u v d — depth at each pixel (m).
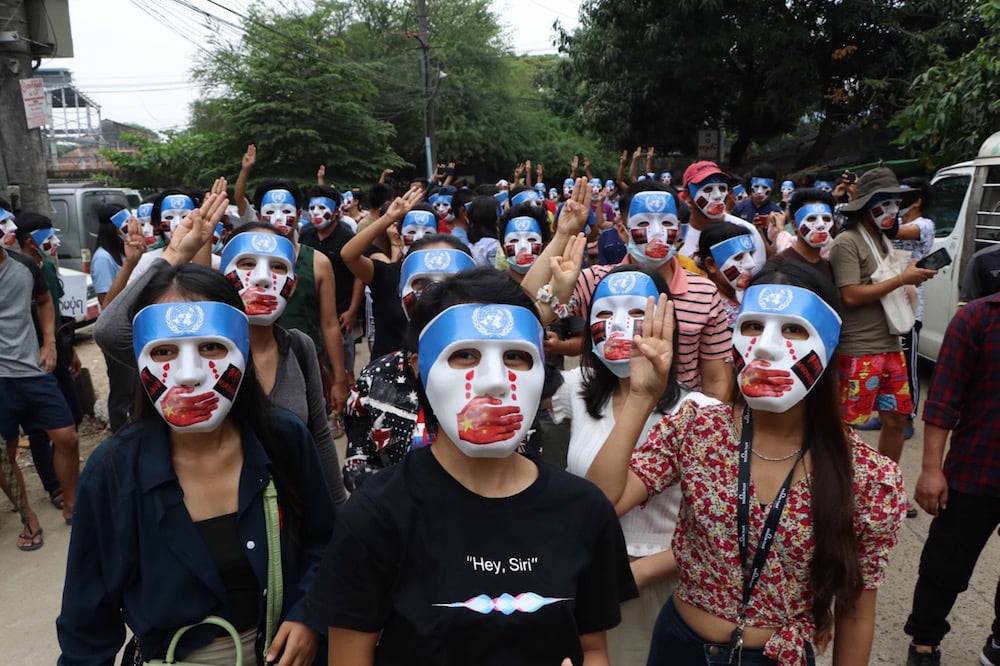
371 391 2.67
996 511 2.92
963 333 2.87
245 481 1.98
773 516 1.86
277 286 2.98
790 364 1.86
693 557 1.99
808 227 4.73
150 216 5.52
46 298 4.88
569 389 2.76
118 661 3.52
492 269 1.66
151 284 2.01
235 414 2.05
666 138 20.09
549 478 1.59
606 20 18.30
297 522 2.14
